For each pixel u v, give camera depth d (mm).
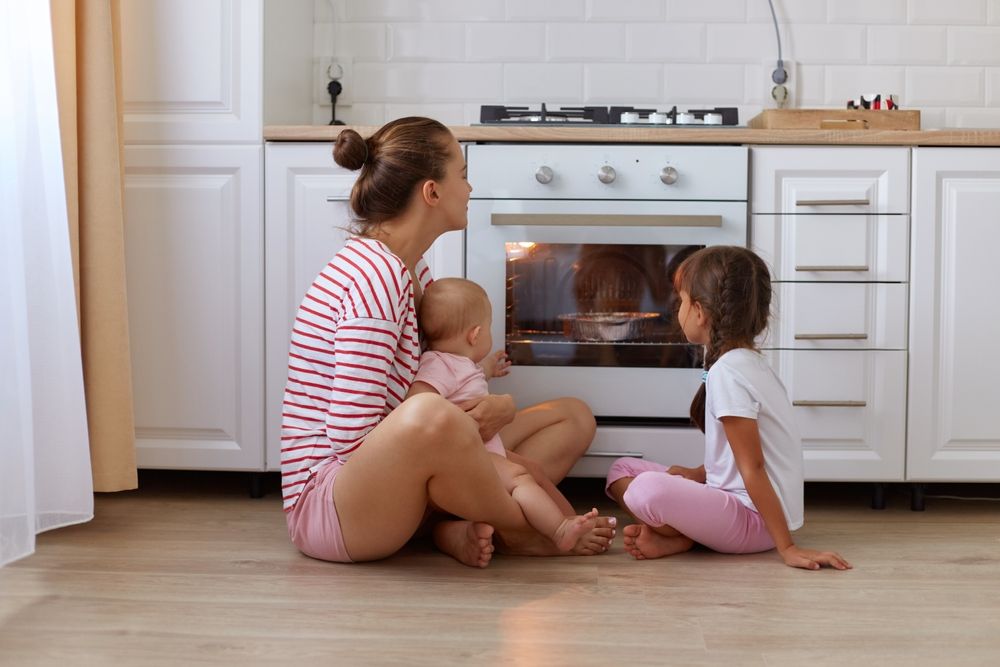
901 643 1434
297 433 1857
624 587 1704
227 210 2346
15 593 1648
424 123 1949
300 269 2344
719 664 1348
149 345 2367
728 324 1961
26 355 1742
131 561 1848
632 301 2346
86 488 2012
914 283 2312
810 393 2328
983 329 2314
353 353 1749
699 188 2309
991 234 2307
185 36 2334
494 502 1770
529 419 2238
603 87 2826
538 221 2311
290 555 1900
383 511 1732
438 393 1904
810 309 2322
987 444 2332
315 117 2852
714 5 2811
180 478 2662
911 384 2322
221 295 2352
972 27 2801
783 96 2797
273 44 2430
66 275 1978
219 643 1416
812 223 2312
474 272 2332
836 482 2576
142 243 2357
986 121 2809
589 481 2688
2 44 1736
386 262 1803
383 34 2842
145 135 2346
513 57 2832
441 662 1346
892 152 2303
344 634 1456
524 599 1632
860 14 2803
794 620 1532
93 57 2135
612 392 2354
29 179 1905
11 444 1710
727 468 1972
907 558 1915
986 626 1510
